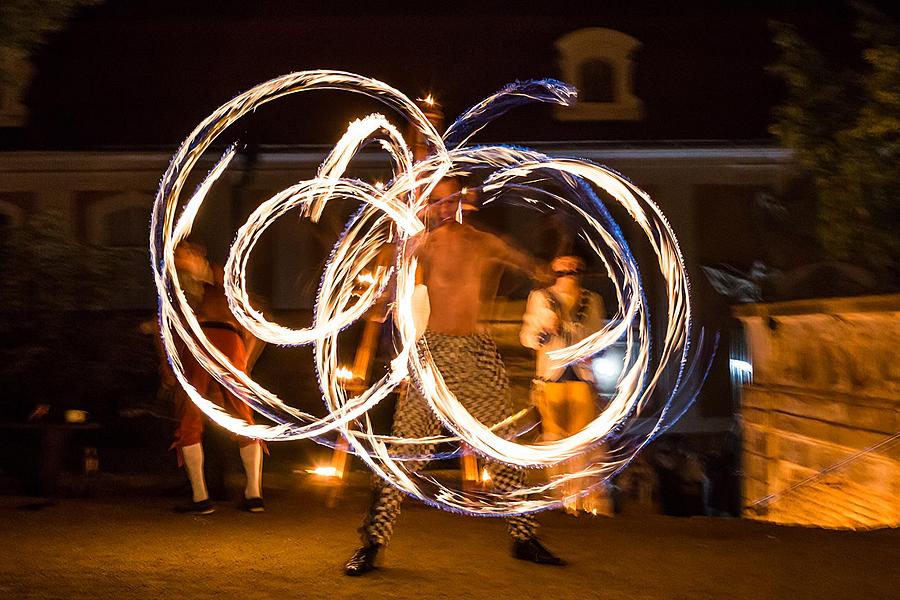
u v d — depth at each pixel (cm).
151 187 1775
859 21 1167
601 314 823
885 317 820
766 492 1127
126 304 1673
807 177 1766
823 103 1248
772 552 605
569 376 814
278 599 496
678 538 652
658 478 1238
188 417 757
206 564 571
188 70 1898
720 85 1855
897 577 543
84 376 1327
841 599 501
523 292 1528
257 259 1744
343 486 952
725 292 1747
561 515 758
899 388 807
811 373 1009
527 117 1823
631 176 1780
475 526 682
